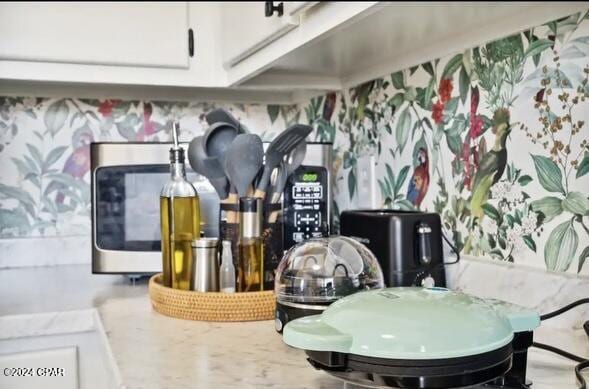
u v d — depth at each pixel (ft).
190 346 2.89
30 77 4.63
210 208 4.31
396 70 4.38
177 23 4.96
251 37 4.20
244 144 3.48
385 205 4.63
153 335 3.10
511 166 3.36
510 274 3.25
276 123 6.13
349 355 2.11
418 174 4.21
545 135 3.13
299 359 2.69
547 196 3.12
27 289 4.36
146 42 4.88
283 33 3.73
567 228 3.00
